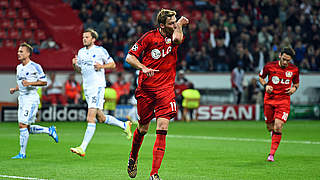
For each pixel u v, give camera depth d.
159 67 23.20
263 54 92.50
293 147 42.12
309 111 89.38
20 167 28.45
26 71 32.97
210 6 106.12
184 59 89.12
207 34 93.62
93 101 33.91
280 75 33.97
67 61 81.69
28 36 91.00
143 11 101.12
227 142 46.03
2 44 89.56
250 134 55.84
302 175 26.30
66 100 77.38
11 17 92.38
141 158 33.28
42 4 94.19
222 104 87.56
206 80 89.19
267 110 34.66
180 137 51.44
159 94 23.16
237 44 92.06
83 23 92.12
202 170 27.95
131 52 22.78
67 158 32.97
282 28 101.19
